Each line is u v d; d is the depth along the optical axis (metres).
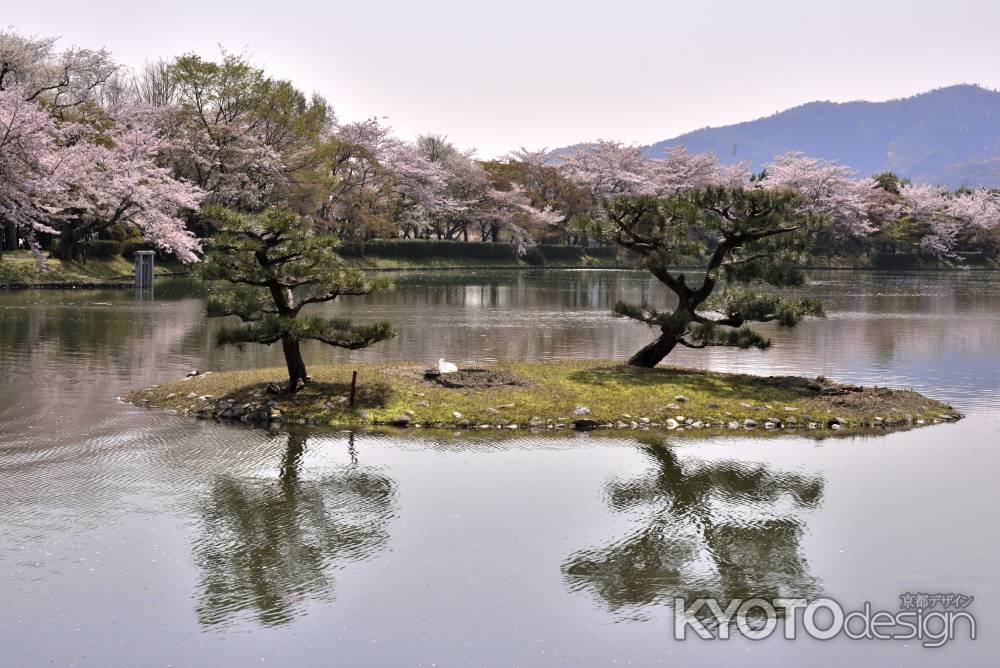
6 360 25.31
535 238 111.38
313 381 20.03
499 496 13.59
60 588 10.13
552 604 9.95
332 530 12.07
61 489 13.63
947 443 17.11
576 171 112.31
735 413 18.70
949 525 12.48
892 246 117.25
